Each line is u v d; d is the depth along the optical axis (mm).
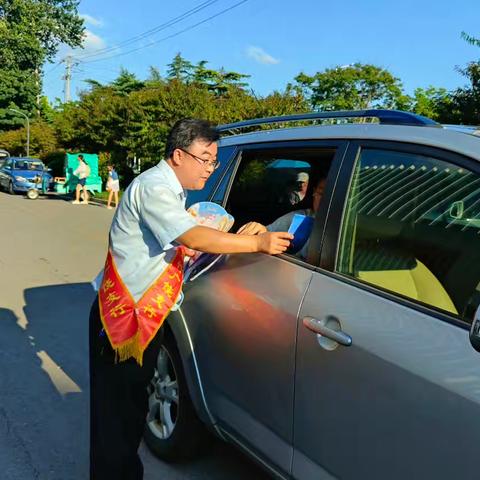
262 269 2375
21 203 19016
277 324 2170
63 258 8781
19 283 6957
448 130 1946
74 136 27250
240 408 2381
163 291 2230
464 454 1531
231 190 3002
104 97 26391
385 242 2025
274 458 2191
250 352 2303
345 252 2094
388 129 2121
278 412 2160
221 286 2541
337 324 1938
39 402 3703
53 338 4918
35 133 38031
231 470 3031
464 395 1548
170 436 2969
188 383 2725
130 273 2211
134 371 2309
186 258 2754
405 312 1800
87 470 2977
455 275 1819
